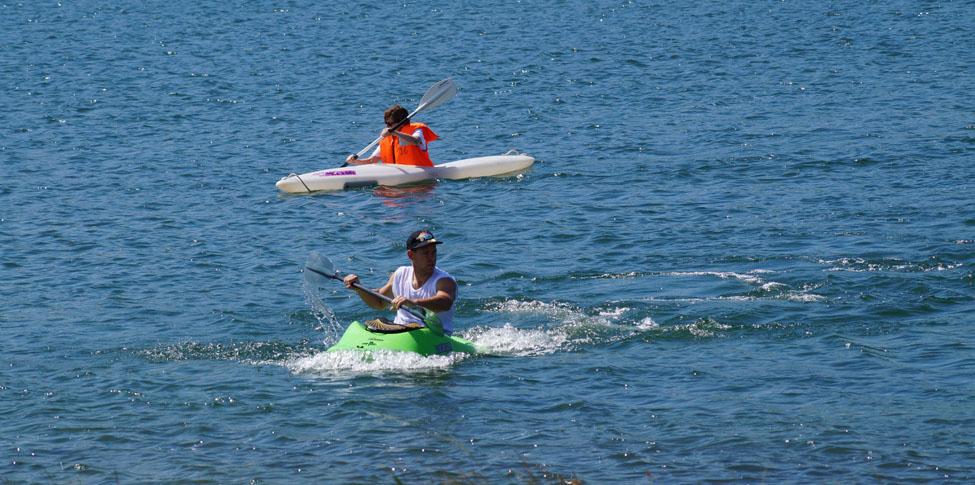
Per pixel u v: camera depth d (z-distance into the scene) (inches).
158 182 2412.6
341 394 1175.6
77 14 5679.1
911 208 1967.3
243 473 983.6
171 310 1534.2
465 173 2418.8
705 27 4766.2
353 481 962.1
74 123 3095.5
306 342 1390.3
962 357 1229.1
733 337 1344.7
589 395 1154.7
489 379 1213.1
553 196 2214.6
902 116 2864.2
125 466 1006.4
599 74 3742.6
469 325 1438.2
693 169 2386.8
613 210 2066.9
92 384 1232.2
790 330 1359.5
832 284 1540.4
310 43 4640.8
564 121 3024.1
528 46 4407.0
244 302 1569.9
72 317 1507.1
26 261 1806.1
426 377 1223.5
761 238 1819.6
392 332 1311.5
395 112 2434.8
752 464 973.2
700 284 1576.0
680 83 3533.5
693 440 1028.5
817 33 4485.7
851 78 3503.9
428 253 1305.4
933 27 4522.6
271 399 1169.4
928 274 1571.1
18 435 1082.7
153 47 4606.3
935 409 1080.8
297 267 1765.5
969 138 2539.4
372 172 2373.3
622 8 5472.4
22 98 3481.8
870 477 941.2
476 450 1020.5
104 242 1923.0
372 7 5713.6
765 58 3949.3
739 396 1139.3
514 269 1696.6
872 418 1064.8
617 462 986.7
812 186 2187.5
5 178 2440.9
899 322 1374.3
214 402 1163.3
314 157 2687.0
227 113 3245.6
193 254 1844.2
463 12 5482.3
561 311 1478.8
